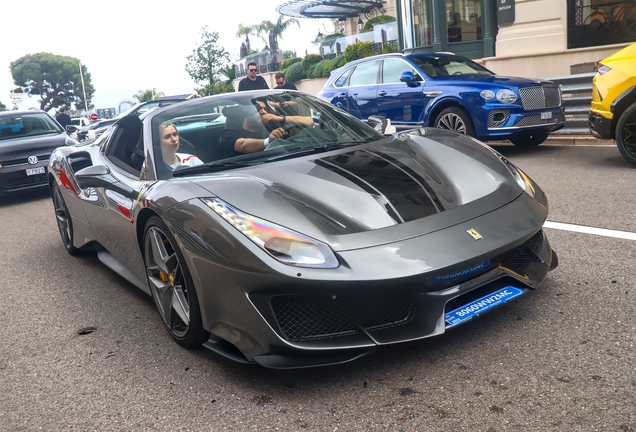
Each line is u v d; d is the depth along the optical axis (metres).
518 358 2.01
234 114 2.98
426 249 1.94
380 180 2.30
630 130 5.14
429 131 3.05
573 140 7.23
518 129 6.29
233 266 1.95
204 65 42.53
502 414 1.69
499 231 2.08
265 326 1.92
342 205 2.11
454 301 2.10
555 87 6.56
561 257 3.03
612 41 10.59
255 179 2.30
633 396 1.70
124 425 1.88
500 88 6.30
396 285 1.87
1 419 2.02
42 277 3.83
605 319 2.23
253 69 8.62
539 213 2.29
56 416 2.00
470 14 12.62
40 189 8.51
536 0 11.23
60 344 2.65
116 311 3.02
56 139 7.90
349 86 8.06
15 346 2.69
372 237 1.96
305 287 1.85
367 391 1.92
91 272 3.83
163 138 2.83
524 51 11.52
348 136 2.97
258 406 1.90
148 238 2.58
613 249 3.06
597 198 4.25
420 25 13.70
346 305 1.97
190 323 2.27
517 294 2.19
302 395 1.94
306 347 1.91
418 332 1.97
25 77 99.19
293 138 2.86
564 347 2.05
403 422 1.71
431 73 7.12
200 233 2.07
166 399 2.03
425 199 2.18
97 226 3.43
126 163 3.10
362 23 25.55
